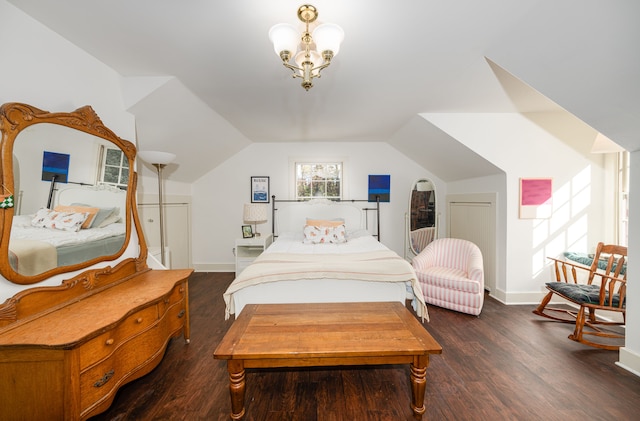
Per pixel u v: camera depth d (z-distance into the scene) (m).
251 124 3.27
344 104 2.63
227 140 3.63
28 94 1.42
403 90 2.31
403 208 4.29
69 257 1.53
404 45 1.64
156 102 2.21
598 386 1.64
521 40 1.50
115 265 1.88
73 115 1.53
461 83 2.18
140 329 1.54
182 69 1.96
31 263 1.32
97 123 1.70
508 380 1.70
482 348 2.07
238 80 2.12
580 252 2.92
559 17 1.27
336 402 1.54
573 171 2.92
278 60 1.83
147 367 1.59
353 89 2.28
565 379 1.71
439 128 2.92
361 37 1.56
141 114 2.24
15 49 1.36
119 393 1.60
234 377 1.36
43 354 1.13
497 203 3.11
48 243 1.41
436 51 1.71
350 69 1.94
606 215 2.86
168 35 1.56
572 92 1.57
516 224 2.95
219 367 1.85
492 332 2.33
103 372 1.27
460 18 1.39
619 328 2.38
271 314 1.76
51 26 1.49
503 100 2.54
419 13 1.35
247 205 3.82
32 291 1.29
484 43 1.62
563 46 1.38
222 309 2.83
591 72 1.40
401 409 1.49
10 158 1.21
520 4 1.28
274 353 1.33
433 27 1.46
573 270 2.42
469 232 3.66
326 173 4.30
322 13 1.35
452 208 4.11
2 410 1.14
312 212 4.27
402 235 4.29
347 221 4.27
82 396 1.17
